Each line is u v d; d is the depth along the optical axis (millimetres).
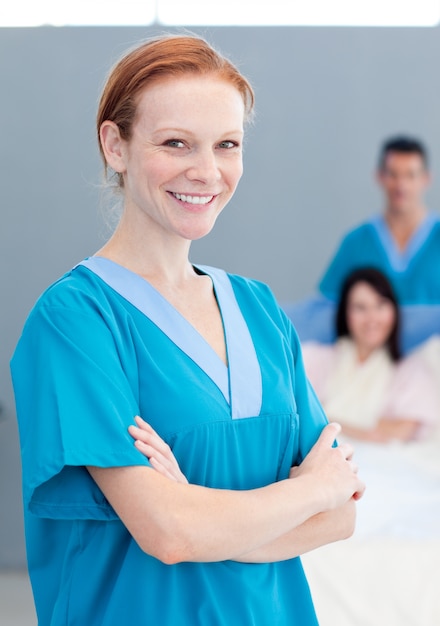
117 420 1191
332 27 4062
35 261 4227
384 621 3037
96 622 1253
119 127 1302
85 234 4207
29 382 1230
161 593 1240
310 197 4105
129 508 1167
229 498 1189
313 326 4078
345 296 4043
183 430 1247
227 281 1446
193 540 1153
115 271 1317
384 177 4051
